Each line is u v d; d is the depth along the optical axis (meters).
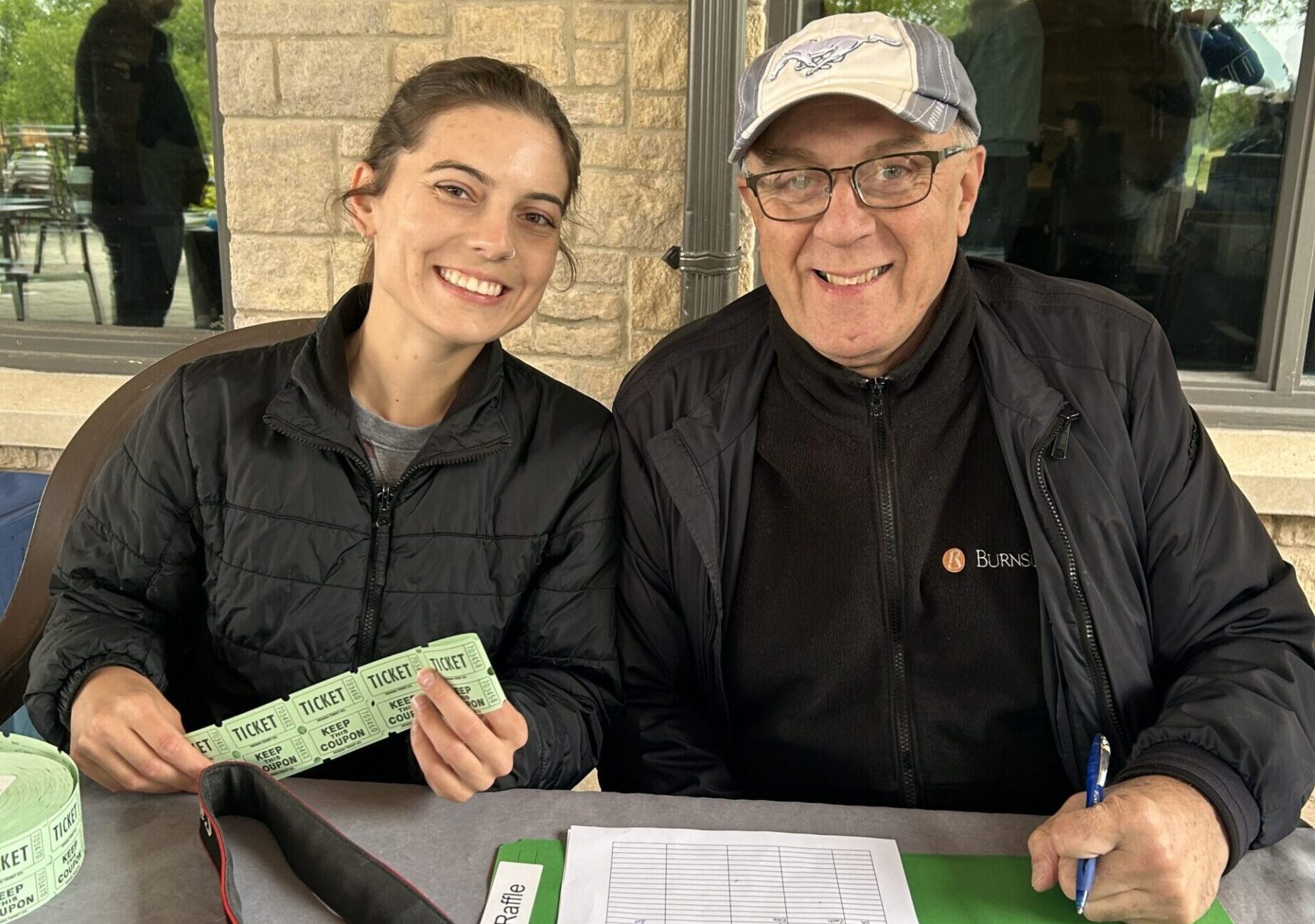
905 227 1.11
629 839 0.94
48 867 0.85
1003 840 0.96
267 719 1.00
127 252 2.65
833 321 1.15
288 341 1.33
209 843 0.89
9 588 2.29
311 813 0.88
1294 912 0.87
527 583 1.24
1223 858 0.90
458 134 1.11
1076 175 2.29
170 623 1.26
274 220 2.32
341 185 2.28
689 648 1.32
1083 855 0.86
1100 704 1.13
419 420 1.25
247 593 1.19
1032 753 1.19
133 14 2.48
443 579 1.20
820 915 0.85
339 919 0.85
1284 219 2.18
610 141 2.18
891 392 1.20
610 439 1.29
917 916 0.85
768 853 0.92
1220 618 1.15
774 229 1.16
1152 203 2.27
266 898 0.87
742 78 1.19
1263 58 2.15
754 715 1.26
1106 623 1.12
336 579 1.18
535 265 1.18
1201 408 2.26
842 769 1.21
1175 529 1.17
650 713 1.27
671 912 0.85
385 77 2.21
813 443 1.23
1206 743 0.97
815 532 1.21
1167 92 2.21
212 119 2.44
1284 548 2.16
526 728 1.00
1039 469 1.14
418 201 1.12
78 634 1.12
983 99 2.27
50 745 0.96
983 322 1.21
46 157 2.61
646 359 1.35
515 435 1.23
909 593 1.18
